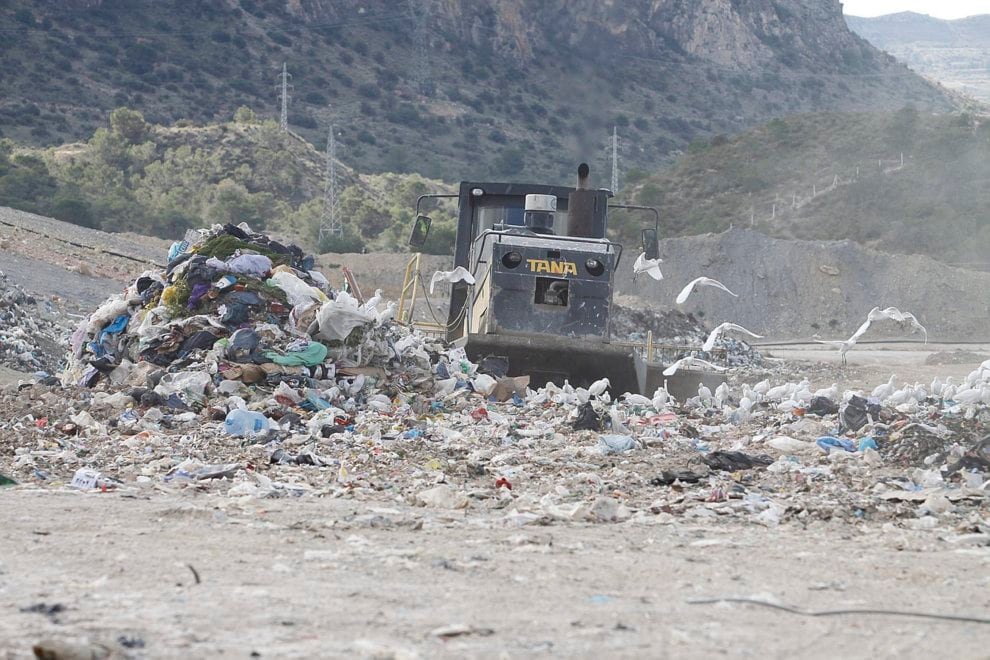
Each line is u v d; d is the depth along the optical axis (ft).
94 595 34.86
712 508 57.21
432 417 95.66
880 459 75.36
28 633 29.89
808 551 45.44
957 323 436.35
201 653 28.19
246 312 105.19
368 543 45.03
